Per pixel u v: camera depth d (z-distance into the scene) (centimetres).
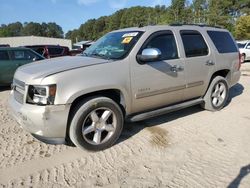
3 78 993
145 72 462
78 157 418
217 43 609
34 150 443
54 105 383
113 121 440
